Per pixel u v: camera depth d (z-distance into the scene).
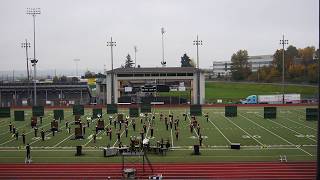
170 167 34.91
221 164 35.50
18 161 37.88
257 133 52.12
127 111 79.31
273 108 62.44
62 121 65.81
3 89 102.88
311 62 152.38
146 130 55.50
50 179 32.81
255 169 34.12
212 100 108.25
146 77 94.12
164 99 94.44
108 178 31.12
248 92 132.50
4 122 66.50
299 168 34.28
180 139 48.44
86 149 43.03
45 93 105.00
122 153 36.91
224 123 61.84
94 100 103.06
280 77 151.38
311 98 104.38
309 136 49.44
